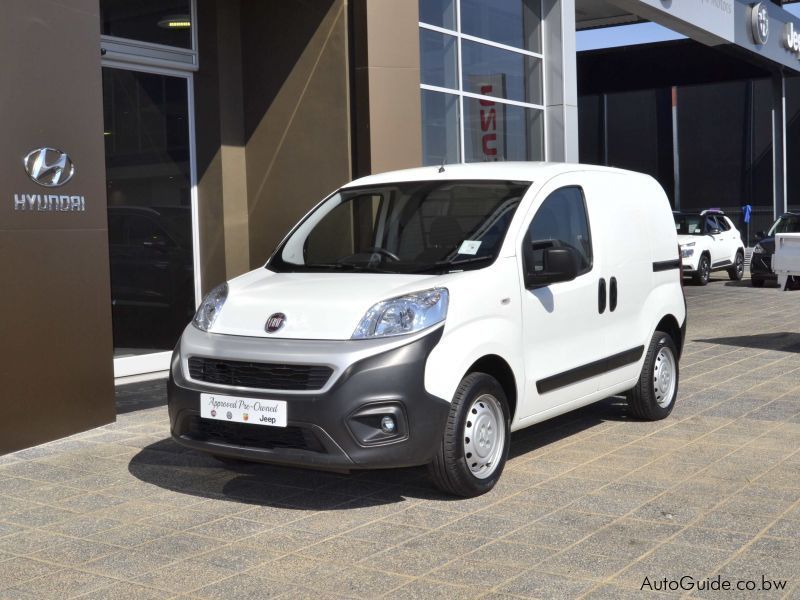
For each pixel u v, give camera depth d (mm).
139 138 9758
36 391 6797
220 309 5629
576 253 5824
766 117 36000
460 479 5297
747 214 34438
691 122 37125
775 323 13883
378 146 9977
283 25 10227
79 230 7125
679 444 6621
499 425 5578
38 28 6762
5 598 4137
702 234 22156
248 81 10453
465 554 4559
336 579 4277
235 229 10438
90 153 7195
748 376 9297
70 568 4477
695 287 21312
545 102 14773
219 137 10242
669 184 37562
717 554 4492
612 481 5734
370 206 6316
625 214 7059
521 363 5719
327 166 10102
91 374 7258
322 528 4996
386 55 10023
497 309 5535
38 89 6766
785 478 5730
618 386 6836
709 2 20984
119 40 9406
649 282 7219
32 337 6762
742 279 23703
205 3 10180
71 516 5258
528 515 5125
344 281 5617
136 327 9719
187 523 5109
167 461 6379
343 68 9945
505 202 6043
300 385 5059
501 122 13766
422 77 12086
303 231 6465
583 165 6859
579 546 4633
